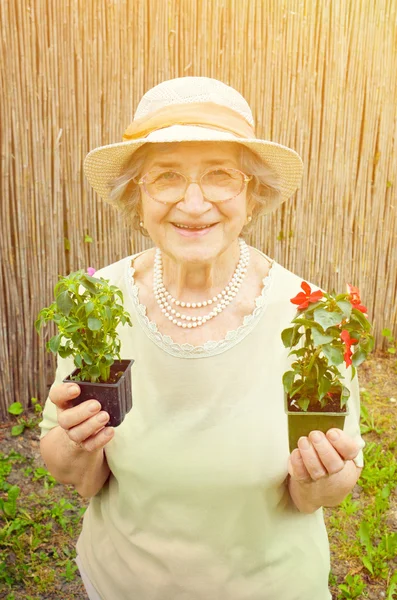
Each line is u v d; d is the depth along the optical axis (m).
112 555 1.63
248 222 1.63
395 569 2.91
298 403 1.26
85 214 3.65
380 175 4.18
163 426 1.50
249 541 1.49
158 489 1.48
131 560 1.56
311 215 4.11
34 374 3.85
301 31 3.62
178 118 1.33
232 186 1.38
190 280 1.50
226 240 1.40
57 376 1.62
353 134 3.99
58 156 3.48
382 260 4.43
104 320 1.28
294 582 1.52
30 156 3.44
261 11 3.51
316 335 1.16
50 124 3.42
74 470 1.52
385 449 3.74
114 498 1.60
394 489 3.38
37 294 3.71
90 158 1.48
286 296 1.53
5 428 3.78
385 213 4.31
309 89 3.78
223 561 1.49
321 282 4.33
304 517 1.57
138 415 1.52
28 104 3.36
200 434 1.47
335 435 1.19
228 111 1.37
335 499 1.40
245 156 1.42
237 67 3.58
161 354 1.50
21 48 3.25
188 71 3.51
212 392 1.48
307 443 1.21
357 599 2.77
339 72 3.79
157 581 1.52
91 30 3.30
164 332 1.52
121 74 3.41
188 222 1.35
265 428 1.45
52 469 1.56
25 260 3.61
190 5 3.39
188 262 1.38
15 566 2.87
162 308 1.53
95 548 1.67
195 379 1.48
